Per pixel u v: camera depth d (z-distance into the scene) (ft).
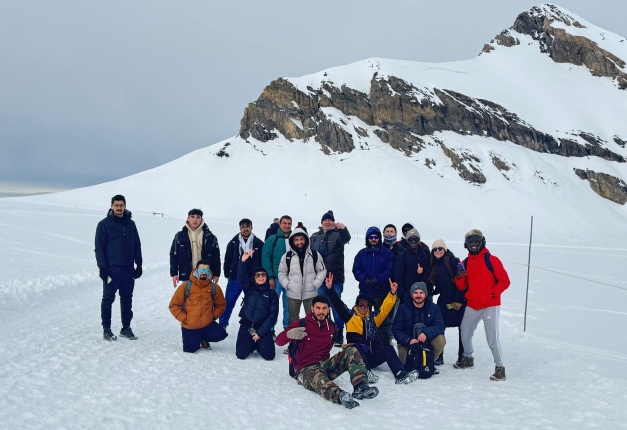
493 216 270.67
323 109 346.13
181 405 16.98
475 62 468.75
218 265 29.37
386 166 304.71
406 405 18.67
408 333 24.16
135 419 15.49
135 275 27.32
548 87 418.31
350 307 40.04
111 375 19.90
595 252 132.67
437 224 259.19
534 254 112.06
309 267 28.40
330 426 16.03
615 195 314.14
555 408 18.70
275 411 17.17
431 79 381.60
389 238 31.42
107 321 26.30
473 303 23.61
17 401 16.40
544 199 288.10
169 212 286.05
